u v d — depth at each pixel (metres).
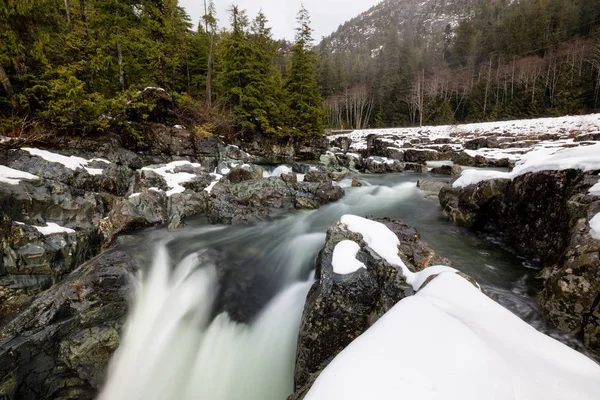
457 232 8.48
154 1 18.39
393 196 13.25
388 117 59.06
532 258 6.29
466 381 1.62
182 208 10.20
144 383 5.14
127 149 13.61
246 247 8.05
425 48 93.31
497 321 2.52
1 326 5.15
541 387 1.68
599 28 41.34
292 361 4.88
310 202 11.57
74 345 5.03
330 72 65.62
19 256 5.90
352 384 1.65
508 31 56.09
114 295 5.78
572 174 5.59
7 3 10.16
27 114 10.36
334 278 4.42
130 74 16.25
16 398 4.43
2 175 7.05
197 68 22.89
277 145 23.48
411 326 2.17
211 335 5.53
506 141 23.19
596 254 3.68
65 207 7.80
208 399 4.84
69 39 13.38
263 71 21.98
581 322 3.64
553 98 39.50
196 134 16.72
